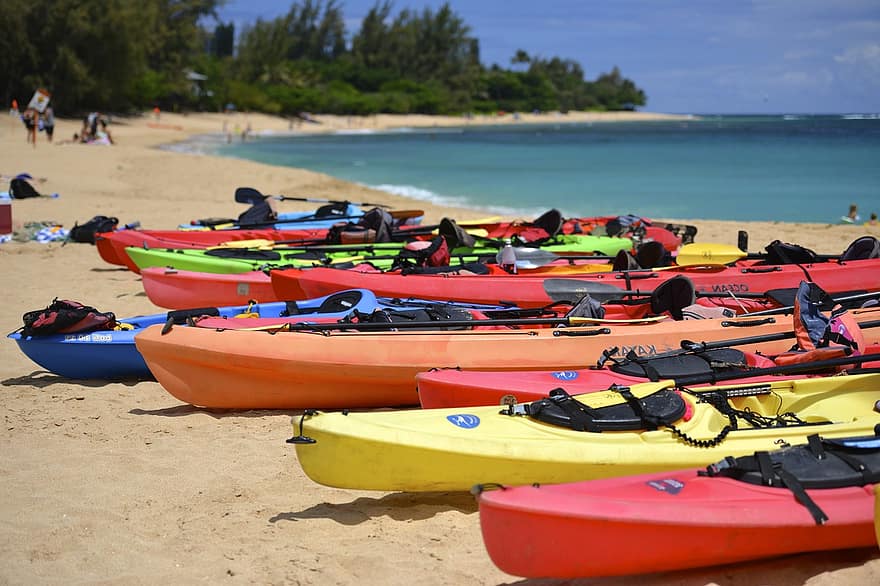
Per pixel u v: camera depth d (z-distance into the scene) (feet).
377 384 22.20
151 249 36.58
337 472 15.67
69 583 13.85
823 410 17.81
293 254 36.24
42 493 17.38
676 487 13.32
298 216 47.75
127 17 192.85
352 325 22.45
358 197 74.02
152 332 22.33
